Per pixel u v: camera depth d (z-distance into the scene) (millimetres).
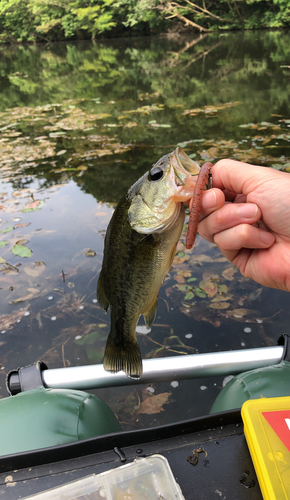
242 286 867
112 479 276
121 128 2098
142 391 666
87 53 6129
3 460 293
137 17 7301
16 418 350
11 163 1708
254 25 6840
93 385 430
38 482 288
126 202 350
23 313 838
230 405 391
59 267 977
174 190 324
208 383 675
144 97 2838
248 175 351
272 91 2609
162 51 5480
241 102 2402
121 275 363
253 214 329
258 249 393
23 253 1022
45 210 1256
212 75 3393
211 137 1776
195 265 940
